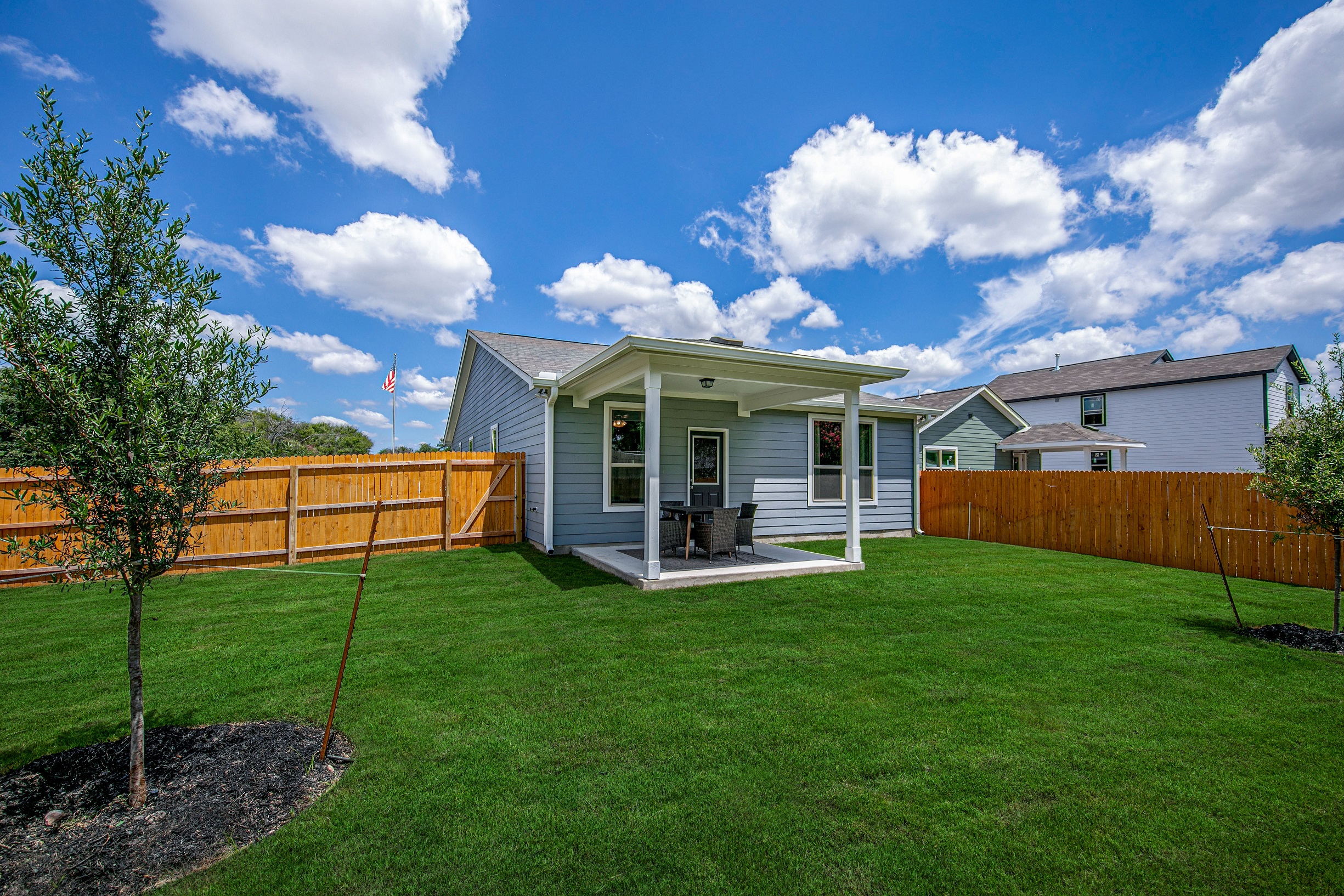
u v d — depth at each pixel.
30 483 3.23
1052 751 2.99
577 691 3.78
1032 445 18.41
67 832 2.34
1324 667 4.24
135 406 2.51
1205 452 18.92
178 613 5.82
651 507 6.86
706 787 2.64
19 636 5.05
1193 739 3.12
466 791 2.61
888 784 2.67
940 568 8.41
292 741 3.08
